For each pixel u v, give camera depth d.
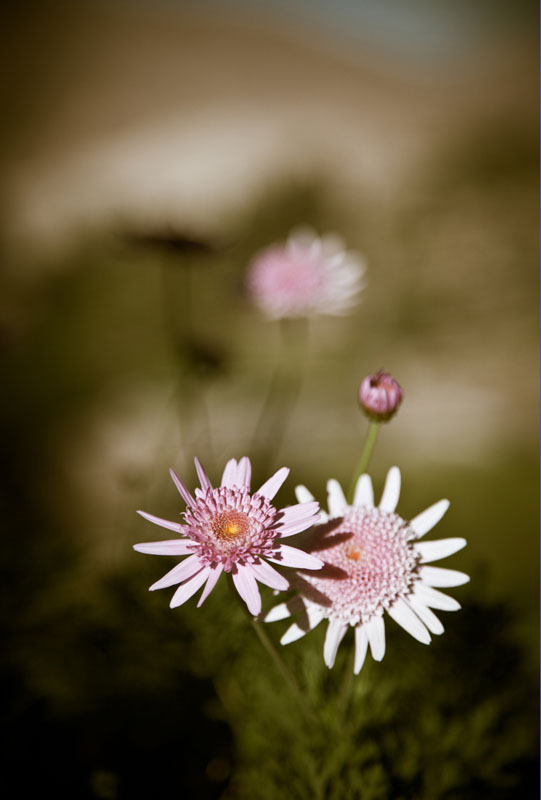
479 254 1.35
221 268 1.40
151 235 0.67
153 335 1.28
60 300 1.45
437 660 0.54
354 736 0.52
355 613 0.47
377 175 1.62
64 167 1.87
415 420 1.06
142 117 2.00
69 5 2.49
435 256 1.37
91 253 1.59
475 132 1.67
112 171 1.82
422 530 0.48
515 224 1.40
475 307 1.26
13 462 1.00
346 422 1.04
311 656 0.53
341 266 0.75
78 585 0.60
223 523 0.46
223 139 1.83
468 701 0.54
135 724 0.57
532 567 0.74
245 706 0.55
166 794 0.55
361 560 0.47
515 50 2.08
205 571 0.46
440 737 0.53
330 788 0.52
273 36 2.32
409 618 0.47
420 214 1.47
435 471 0.94
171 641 0.56
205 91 2.08
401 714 0.54
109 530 0.83
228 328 1.27
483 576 0.56
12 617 0.58
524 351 1.17
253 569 0.45
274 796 0.52
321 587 0.47
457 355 1.18
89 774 0.56
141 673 0.57
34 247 1.66
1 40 2.36
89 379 1.18
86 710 0.57
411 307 1.27
